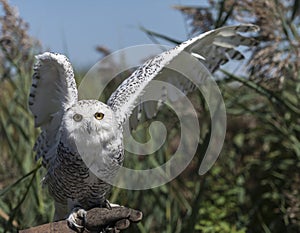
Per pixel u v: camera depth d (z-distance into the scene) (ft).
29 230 26.78
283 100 39.50
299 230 41.83
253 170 44.83
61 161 27.40
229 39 34.09
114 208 27.25
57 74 28.12
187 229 36.11
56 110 29.01
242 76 40.27
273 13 38.55
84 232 26.53
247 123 45.50
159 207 39.52
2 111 41.16
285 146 42.98
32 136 38.93
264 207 43.52
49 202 37.93
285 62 36.83
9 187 32.17
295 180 42.50
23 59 39.40
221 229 41.45
